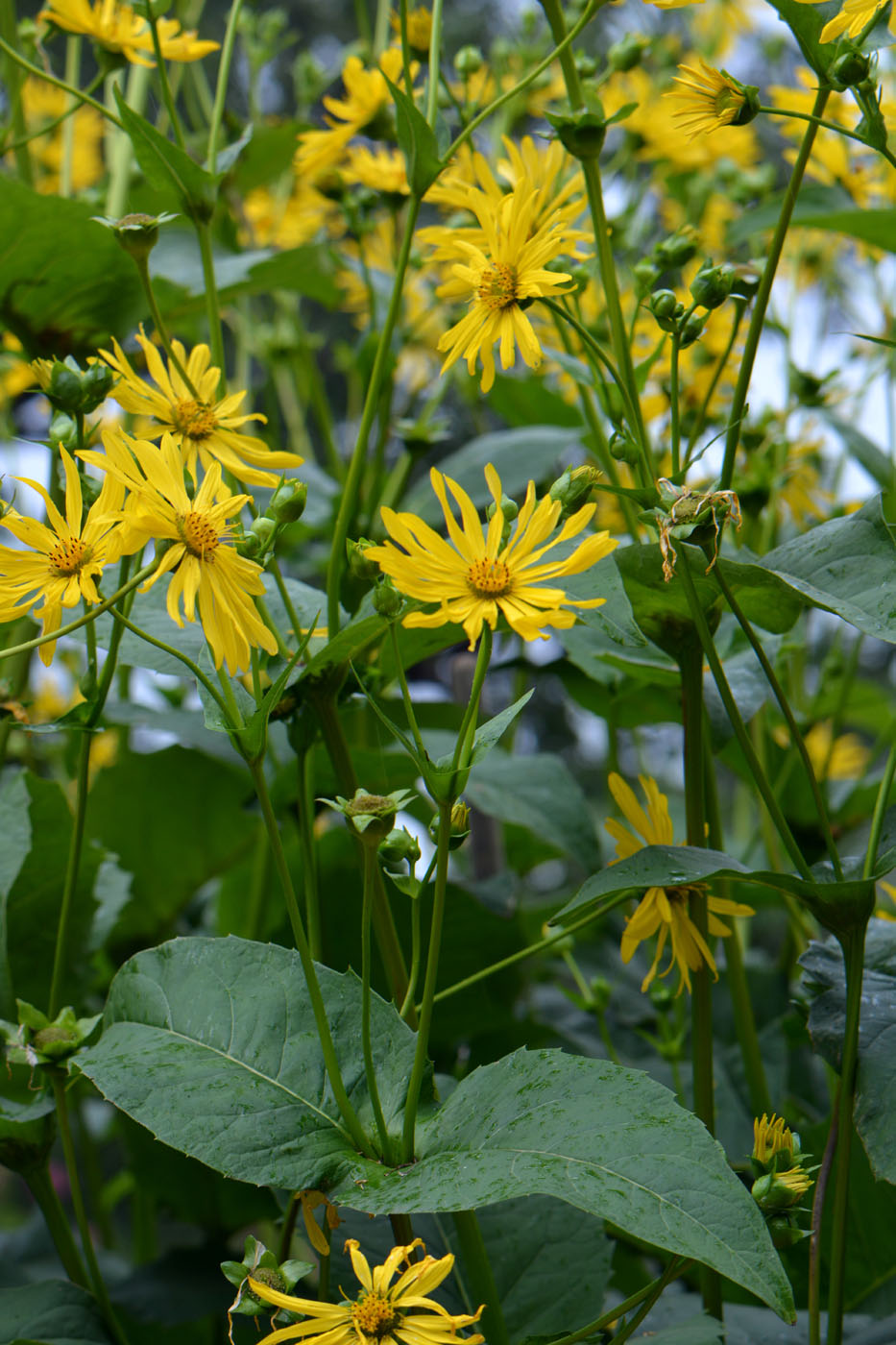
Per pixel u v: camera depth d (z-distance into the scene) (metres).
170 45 1.21
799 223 1.30
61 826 1.13
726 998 1.35
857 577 0.96
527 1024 1.29
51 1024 1.02
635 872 0.97
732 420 1.02
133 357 1.32
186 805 1.32
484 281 1.00
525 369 1.62
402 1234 0.99
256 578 0.95
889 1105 0.99
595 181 1.05
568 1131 0.91
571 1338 0.95
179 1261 1.19
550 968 1.49
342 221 1.66
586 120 1.04
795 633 1.26
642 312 1.35
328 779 1.22
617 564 1.01
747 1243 0.88
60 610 0.95
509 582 0.92
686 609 1.02
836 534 0.98
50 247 1.20
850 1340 1.07
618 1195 0.89
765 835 1.26
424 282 1.63
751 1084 1.14
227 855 1.35
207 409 1.01
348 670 1.03
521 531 0.93
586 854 1.26
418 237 1.06
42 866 1.14
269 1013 0.98
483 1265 1.01
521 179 1.00
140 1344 1.18
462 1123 0.94
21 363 1.28
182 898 1.37
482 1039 1.29
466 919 1.24
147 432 1.01
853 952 0.98
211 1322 1.19
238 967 0.99
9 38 1.37
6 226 1.18
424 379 1.64
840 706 1.35
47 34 1.21
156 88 1.84
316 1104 0.96
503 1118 0.93
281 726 1.24
